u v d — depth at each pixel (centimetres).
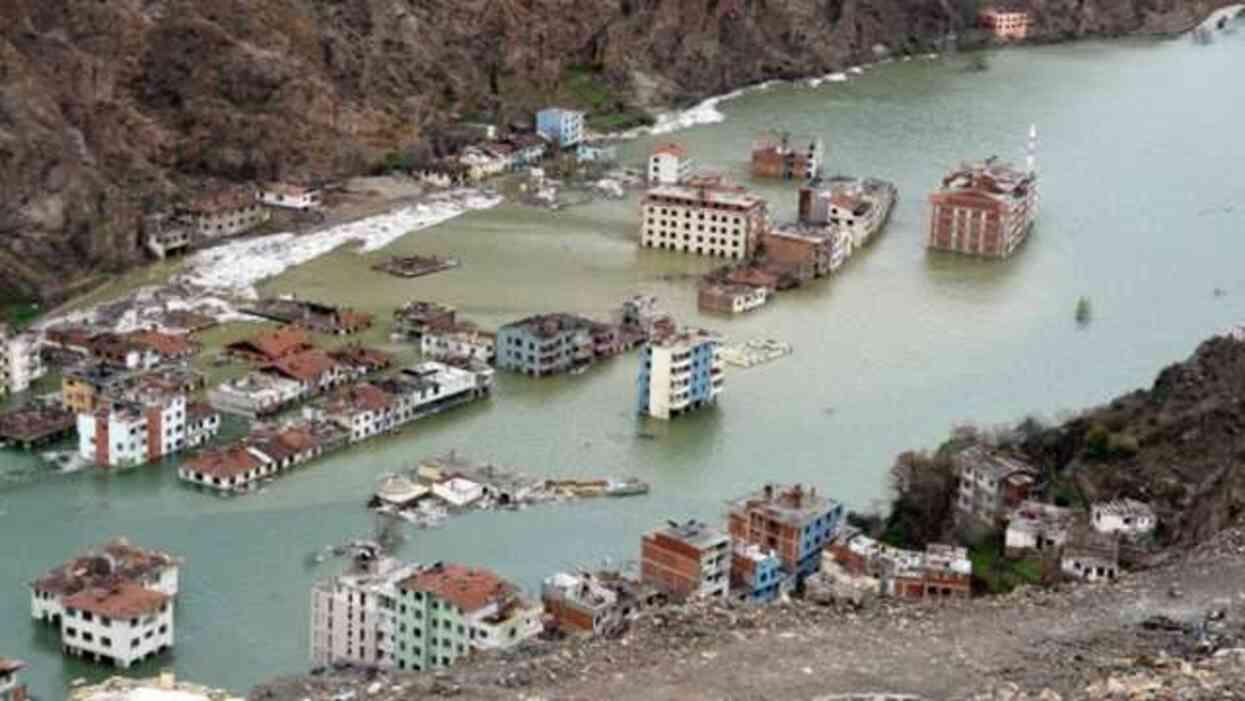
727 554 15400
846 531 16512
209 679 14512
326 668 12119
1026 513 15400
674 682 7256
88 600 14938
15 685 13862
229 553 17225
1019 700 6869
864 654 7550
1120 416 16800
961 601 8494
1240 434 15450
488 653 8369
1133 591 8488
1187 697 6662
